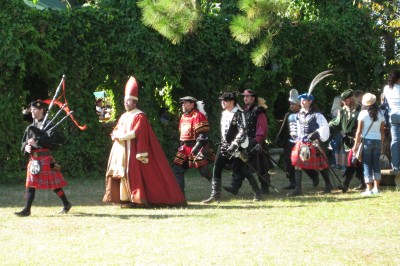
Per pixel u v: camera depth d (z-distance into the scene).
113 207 10.31
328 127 11.42
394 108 11.89
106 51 14.60
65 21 14.20
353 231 8.07
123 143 10.18
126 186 10.12
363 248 7.15
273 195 11.71
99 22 14.56
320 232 8.02
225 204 10.55
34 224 8.66
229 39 16.05
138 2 13.66
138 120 10.12
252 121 11.66
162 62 14.91
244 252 6.98
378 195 11.09
